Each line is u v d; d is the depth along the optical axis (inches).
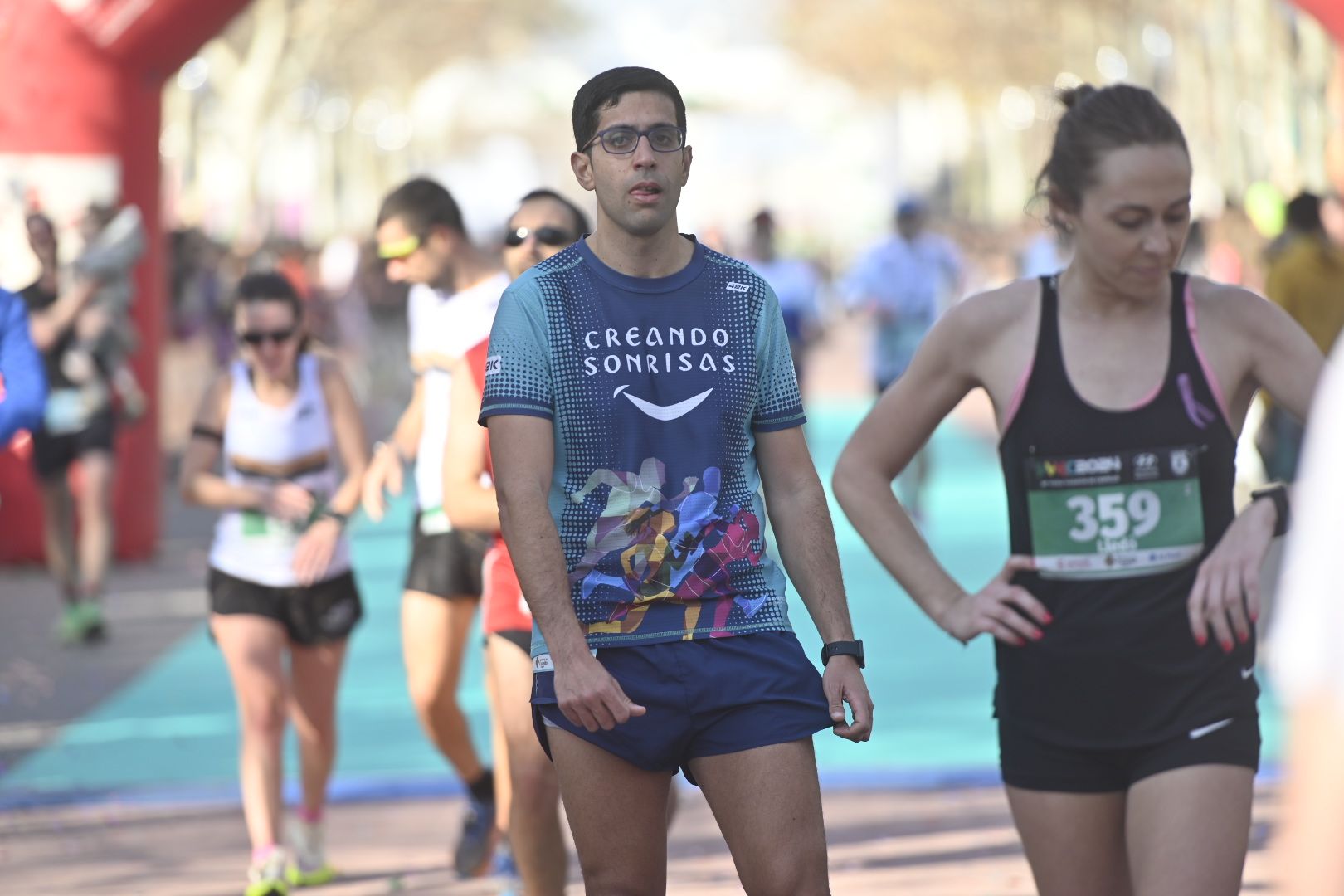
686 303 537.0
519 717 712.4
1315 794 259.6
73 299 1486.2
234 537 847.7
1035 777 545.0
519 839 713.0
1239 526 535.8
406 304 3678.6
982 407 3772.1
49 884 862.5
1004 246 5157.5
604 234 538.0
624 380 529.3
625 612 528.1
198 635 1541.6
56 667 1413.6
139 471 1961.1
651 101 529.7
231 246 3912.4
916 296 2106.3
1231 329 542.0
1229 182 4643.2
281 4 5743.1
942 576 567.8
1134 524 538.6
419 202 844.6
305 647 862.5
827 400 3927.2
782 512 549.3
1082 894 549.3
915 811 964.6
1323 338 1546.5
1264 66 4298.7
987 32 7460.6
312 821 874.1
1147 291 531.8
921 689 1290.6
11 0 1839.3
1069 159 529.0
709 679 523.5
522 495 520.4
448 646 856.3
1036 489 545.6
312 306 3363.7
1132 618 534.0
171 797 1029.8
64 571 1507.1
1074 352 543.5
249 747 829.8
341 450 883.4
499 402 526.0
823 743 1135.6
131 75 1872.5
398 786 1043.9
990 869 855.1
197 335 2827.3
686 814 978.1
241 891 847.7
